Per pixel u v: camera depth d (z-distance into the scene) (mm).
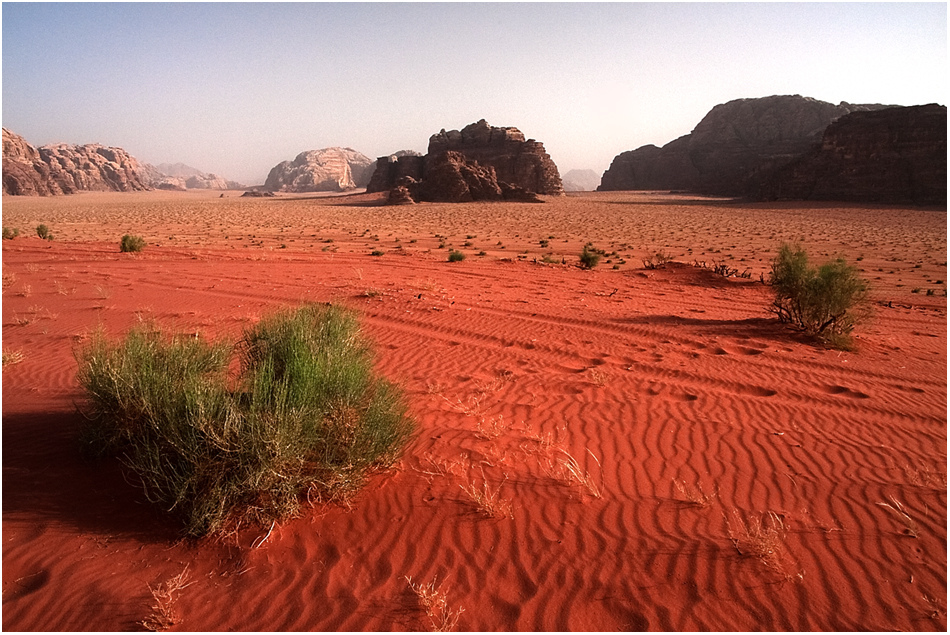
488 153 163875
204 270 18578
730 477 5094
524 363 8719
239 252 25781
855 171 119750
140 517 4160
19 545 3811
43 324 10492
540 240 45000
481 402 6887
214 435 3928
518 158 161125
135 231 51719
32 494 4367
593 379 7750
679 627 3340
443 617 3355
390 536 4094
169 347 5555
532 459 5332
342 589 3562
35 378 7320
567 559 3910
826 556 3971
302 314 6473
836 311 10773
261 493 4129
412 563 3828
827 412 6785
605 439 5859
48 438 5340
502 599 3537
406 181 147500
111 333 9633
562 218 82688
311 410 4316
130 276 16719
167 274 17328
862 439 5980
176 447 4066
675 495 4758
